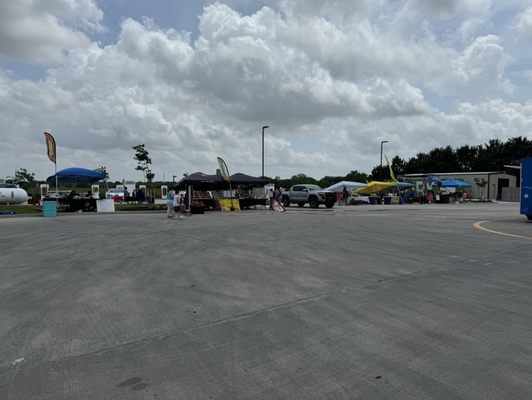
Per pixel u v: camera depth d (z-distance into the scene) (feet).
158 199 169.48
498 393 10.01
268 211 92.53
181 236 41.81
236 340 13.50
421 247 33.24
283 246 34.30
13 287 20.72
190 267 25.61
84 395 10.03
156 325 15.01
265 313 16.29
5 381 10.79
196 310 16.76
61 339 13.69
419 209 101.40
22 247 34.50
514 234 41.93
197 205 82.53
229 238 39.93
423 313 16.14
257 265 26.12
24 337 13.91
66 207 85.10
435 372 11.14
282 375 11.02
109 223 58.08
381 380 10.69
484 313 16.11
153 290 20.01
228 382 10.64
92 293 19.49
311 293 19.21
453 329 14.35
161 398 9.85
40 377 11.00
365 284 20.86
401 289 19.81
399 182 155.53
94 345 13.16
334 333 14.05
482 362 11.74
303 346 12.94
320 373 11.11
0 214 72.69
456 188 175.42
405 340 13.38
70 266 26.11
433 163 290.35
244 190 103.86
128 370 11.36
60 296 18.98
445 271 23.90
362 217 69.67
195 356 12.26
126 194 143.54
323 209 103.71
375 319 15.46
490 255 29.19
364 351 12.53
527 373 11.06
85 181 93.15
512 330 14.24
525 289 19.72
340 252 30.99
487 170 272.51
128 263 27.07
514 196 181.27
